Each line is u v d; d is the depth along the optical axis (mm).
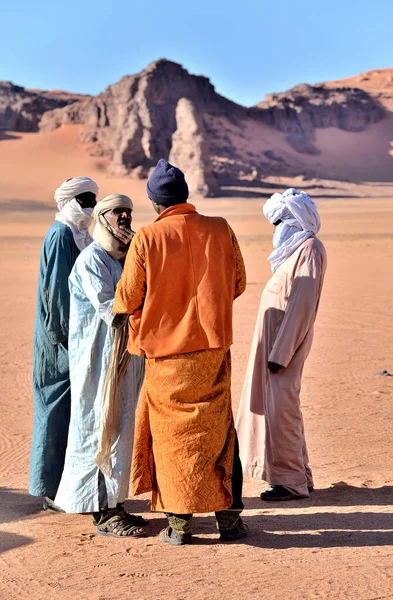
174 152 144125
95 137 188625
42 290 6266
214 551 5461
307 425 8820
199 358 5336
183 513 5379
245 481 7262
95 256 5902
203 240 5398
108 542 5715
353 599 4629
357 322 16188
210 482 5355
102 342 5891
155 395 5418
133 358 5852
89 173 168875
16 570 5203
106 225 5965
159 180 5527
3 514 6363
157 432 5422
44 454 6266
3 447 8242
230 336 5449
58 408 6289
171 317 5352
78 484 5879
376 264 29328
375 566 5098
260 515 6230
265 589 4793
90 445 5895
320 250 6535
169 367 5352
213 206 118250
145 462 5625
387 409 9430
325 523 5953
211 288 5352
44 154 184625
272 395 6496
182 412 5332
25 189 148750
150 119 171500
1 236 54375
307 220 6590
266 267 29922
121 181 160375
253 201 130500
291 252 6570
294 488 6543
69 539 5781
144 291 5418
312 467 7355
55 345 6309
